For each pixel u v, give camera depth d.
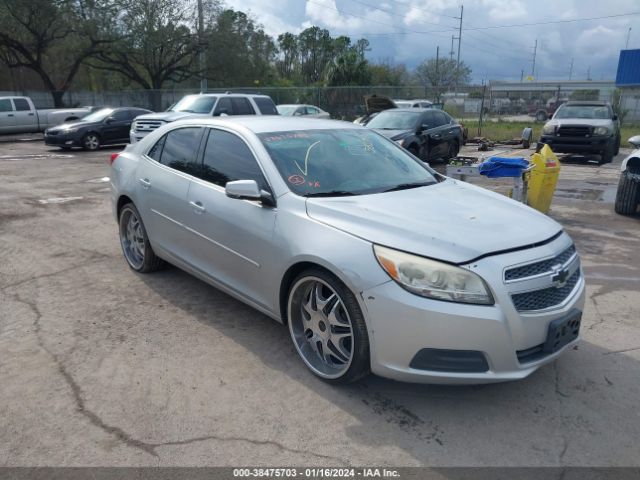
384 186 4.03
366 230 3.22
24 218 7.82
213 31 33.75
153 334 4.11
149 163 5.05
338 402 3.27
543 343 3.11
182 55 34.38
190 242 4.46
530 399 3.33
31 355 3.77
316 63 70.75
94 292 4.92
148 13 32.19
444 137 14.34
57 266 5.65
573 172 13.23
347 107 31.39
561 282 3.16
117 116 18.98
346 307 3.18
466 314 2.87
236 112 15.44
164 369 3.61
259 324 4.29
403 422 3.09
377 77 59.31
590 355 3.88
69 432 2.96
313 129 4.48
